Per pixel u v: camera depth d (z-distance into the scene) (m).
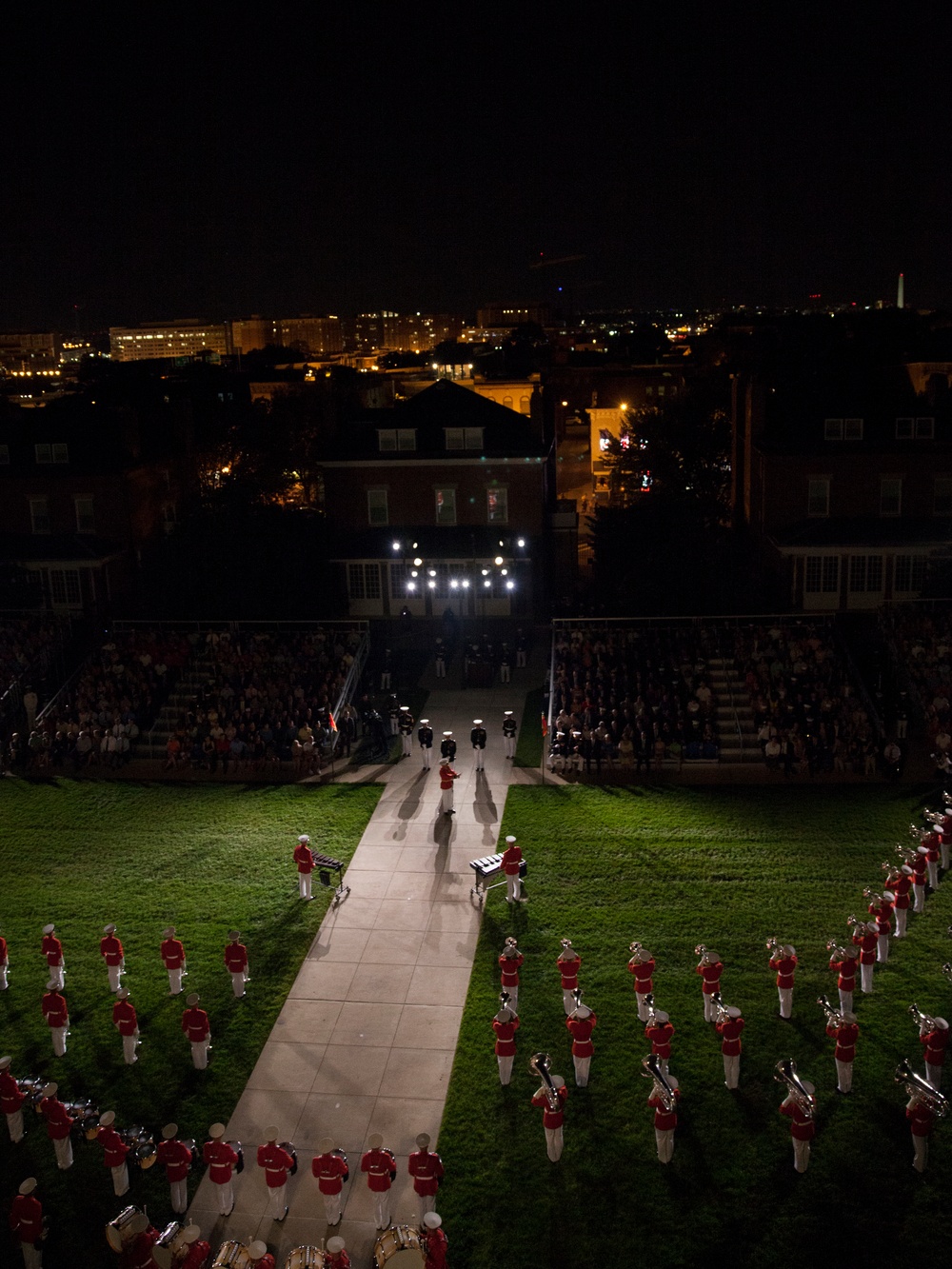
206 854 31.83
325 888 29.55
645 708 37.56
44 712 40.94
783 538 51.69
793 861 30.02
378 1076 21.98
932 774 35.66
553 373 123.88
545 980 24.94
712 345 108.50
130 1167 19.62
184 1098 21.50
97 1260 17.89
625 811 33.72
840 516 52.59
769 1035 22.61
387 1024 23.61
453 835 32.59
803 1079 21.23
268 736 38.50
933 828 30.47
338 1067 22.27
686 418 70.50
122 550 56.03
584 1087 21.28
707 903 27.89
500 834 32.53
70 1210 18.94
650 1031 20.48
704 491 68.69
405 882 29.81
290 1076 22.06
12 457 56.97
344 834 32.88
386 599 53.59
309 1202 18.86
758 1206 18.38
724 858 30.34
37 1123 21.14
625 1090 21.17
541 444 53.50
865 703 38.75
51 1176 19.75
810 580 51.16
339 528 55.25
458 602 53.44
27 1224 17.39
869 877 29.00
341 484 54.72
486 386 110.38
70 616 52.03
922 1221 17.94
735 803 34.06
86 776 38.38
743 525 62.94
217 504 58.06
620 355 159.50
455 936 26.97
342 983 25.14
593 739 36.66
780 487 52.75
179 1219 18.53
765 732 36.53
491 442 53.66
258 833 33.16
